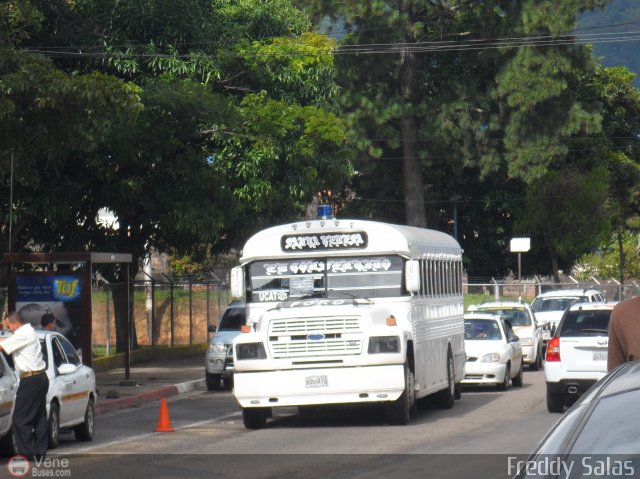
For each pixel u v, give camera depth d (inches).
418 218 3986.2
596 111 4008.4
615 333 547.8
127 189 2160.4
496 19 3821.4
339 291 1325.0
